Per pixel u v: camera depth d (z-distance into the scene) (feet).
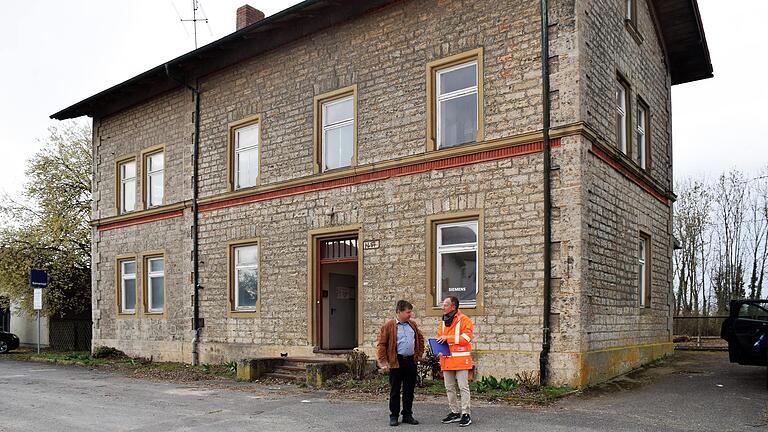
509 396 36.50
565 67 40.68
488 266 42.65
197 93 63.26
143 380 51.47
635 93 51.62
